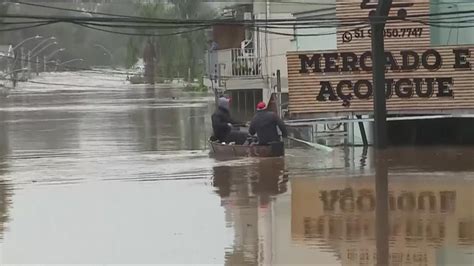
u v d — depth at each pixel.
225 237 37.88
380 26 70.44
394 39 73.38
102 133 101.75
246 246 36.00
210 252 34.97
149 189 52.88
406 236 37.28
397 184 52.50
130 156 73.38
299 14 102.62
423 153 69.38
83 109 162.88
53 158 73.31
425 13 72.44
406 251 34.38
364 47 73.56
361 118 76.88
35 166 67.06
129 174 60.50
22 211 45.62
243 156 69.62
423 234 37.59
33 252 35.59
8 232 39.94
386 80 73.75
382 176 56.38
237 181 55.72
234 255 34.38
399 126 79.06
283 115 91.00
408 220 40.91
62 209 46.16
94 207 46.59
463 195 47.72
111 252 35.28
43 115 145.12
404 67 73.50
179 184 54.91
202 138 91.44
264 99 122.00
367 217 42.03
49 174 61.59
